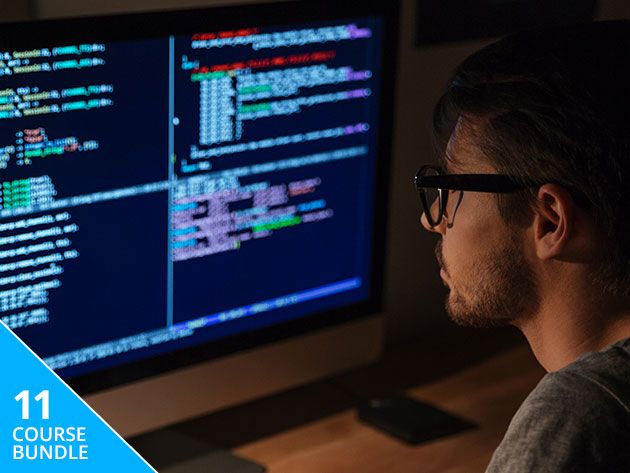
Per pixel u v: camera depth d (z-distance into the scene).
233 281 1.52
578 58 0.87
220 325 1.52
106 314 1.40
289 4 1.47
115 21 1.32
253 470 1.52
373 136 1.62
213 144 1.45
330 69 1.54
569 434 0.82
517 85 0.88
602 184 0.85
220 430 1.65
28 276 1.32
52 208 1.32
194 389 1.50
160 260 1.44
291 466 1.55
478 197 0.92
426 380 1.84
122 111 1.35
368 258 1.67
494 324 0.96
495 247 0.91
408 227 1.98
